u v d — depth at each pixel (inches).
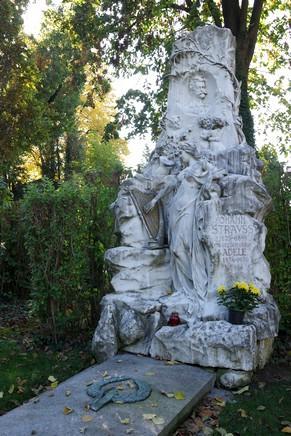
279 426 174.7
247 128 522.9
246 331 206.2
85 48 592.1
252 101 683.4
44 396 173.6
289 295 305.7
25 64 713.0
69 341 287.3
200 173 252.2
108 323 235.0
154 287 257.0
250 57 559.8
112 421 152.8
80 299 296.5
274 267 307.6
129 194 267.6
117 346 232.1
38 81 795.4
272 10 629.0
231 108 291.0
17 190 981.8
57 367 239.8
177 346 215.0
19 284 450.6
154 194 270.8
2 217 446.6
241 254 234.5
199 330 212.2
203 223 236.1
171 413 161.2
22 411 160.9
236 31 557.3
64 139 1171.9
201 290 238.2
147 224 268.1
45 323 292.0
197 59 296.7
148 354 224.8
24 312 390.9
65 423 151.0
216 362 205.8
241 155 258.7
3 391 205.9
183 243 249.6
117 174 480.1
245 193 238.4
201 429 167.0
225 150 264.5
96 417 155.0
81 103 970.7
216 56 294.4
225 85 291.1
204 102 296.5
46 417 155.6
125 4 538.0
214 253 232.7
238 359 203.0
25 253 444.5
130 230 266.5
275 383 215.8
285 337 294.0
